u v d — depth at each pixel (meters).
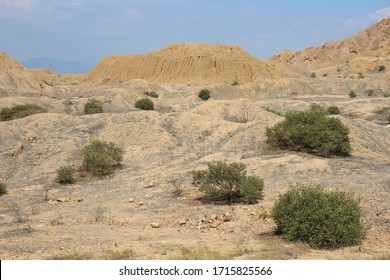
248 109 49.28
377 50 199.50
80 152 32.19
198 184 23.09
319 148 29.16
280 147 31.11
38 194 24.55
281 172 25.64
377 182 23.00
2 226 17.98
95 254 12.93
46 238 15.55
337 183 22.92
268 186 23.11
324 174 25.12
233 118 47.56
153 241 14.74
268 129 32.06
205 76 150.00
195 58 155.25
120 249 13.41
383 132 40.06
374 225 15.36
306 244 13.33
